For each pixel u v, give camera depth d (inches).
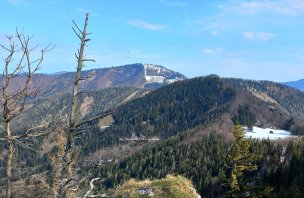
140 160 5177.2
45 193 569.9
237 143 1608.0
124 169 4881.9
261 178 2874.0
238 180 1631.4
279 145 3767.2
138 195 791.1
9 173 426.3
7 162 423.5
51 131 404.5
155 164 5049.2
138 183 840.3
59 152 688.4
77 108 351.3
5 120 386.6
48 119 400.2
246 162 1603.1
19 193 463.8
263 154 3602.4
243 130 1636.3
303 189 1717.5
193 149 5142.7
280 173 2741.1
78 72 338.6
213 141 5251.0
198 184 3474.4
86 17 331.9
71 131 342.0
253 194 1547.7
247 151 1599.4
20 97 379.9
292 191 1761.8
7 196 423.8
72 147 346.3
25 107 391.9
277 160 3117.6
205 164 4360.2
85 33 333.7
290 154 3312.0
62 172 348.2
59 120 393.7
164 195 801.6
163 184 836.0
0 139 388.5
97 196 366.0
